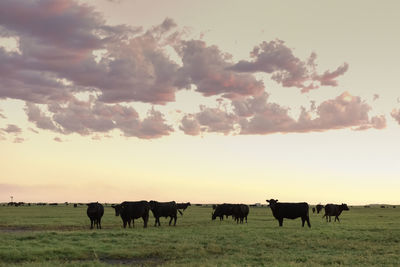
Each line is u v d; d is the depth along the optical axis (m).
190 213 74.38
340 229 33.78
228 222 45.59
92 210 35.94
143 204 37.62
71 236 26.16
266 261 18.45
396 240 26.45
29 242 23.14
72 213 69.69
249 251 21.48
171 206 40.12
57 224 41.12
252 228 34.62
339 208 52.19
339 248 23.03
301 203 37.03
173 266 16.92
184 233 29.83
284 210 37.28
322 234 28.95
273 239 26.45
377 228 34.59
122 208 37.22
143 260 19.33
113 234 27.47
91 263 17.45
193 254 20.48
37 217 54.88
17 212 74.75
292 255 20.12
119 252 20.50
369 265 17.30
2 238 24.80
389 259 19.00
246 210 45.59
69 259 19.20
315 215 71.44
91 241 23.97
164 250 21.36
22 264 17.25
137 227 37.97
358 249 22.62
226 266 16.83
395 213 82.00
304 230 32.38
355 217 61.62
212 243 23.80
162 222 46.50
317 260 18.52
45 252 19.91
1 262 17.97
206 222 45.56
